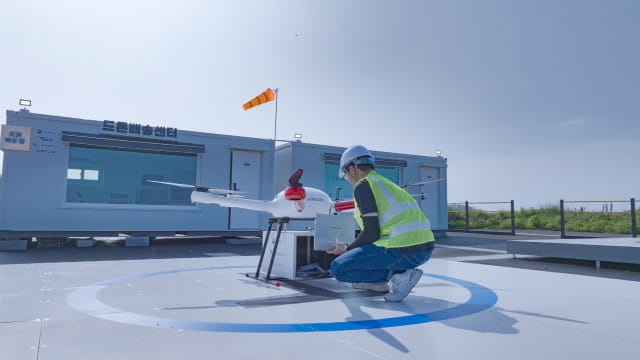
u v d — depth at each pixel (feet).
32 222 29.40
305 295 12.64
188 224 34.76
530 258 24.99
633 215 43.04
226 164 37.27
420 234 11.17
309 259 15.38
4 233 28.35
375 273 11.59
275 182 44.16
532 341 7.98
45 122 30.12
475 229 62.85
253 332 8.43
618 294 13.12
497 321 9.53
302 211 15.19
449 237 48.42
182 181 35.70
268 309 10.62
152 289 13.46
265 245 15.84
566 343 7.88
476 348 7.51
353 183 12.30
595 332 8.64
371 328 8.80
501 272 18.56
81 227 30.91
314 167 41.93
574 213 55.52
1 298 11.86
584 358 7.04
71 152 31.37
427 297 12.52
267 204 15.52
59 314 9.91
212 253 26.81
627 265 20.99
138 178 33.86
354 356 7.00
